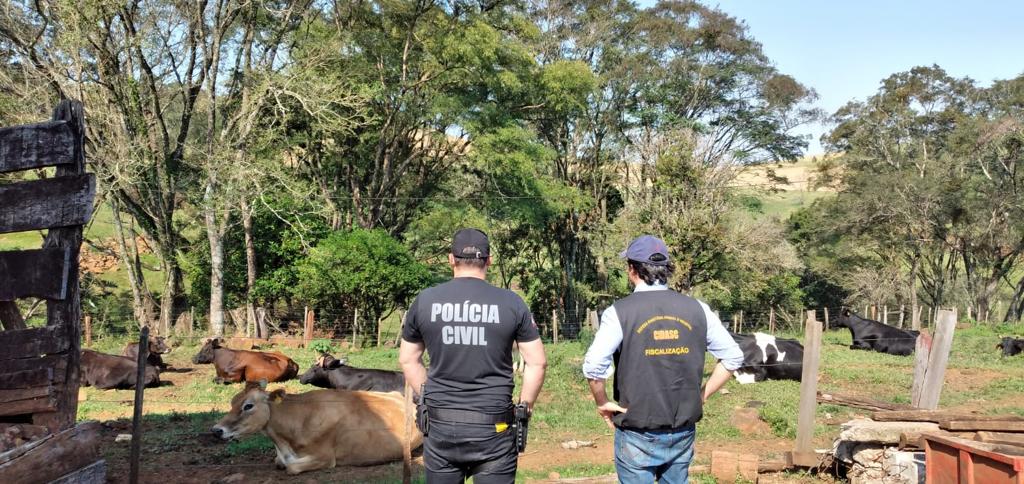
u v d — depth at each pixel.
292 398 8.45
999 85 51.06
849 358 19.50
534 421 11.25
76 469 5.54
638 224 31.94
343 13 33.41
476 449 4.10
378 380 13.48
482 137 33.50
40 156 5.45
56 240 5.49
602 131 45.25
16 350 5.34
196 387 14.67
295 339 22.80
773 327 34.47
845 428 7.89
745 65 44.88
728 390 14.37
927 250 47.25
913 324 26.59
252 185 28.31
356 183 36.00
